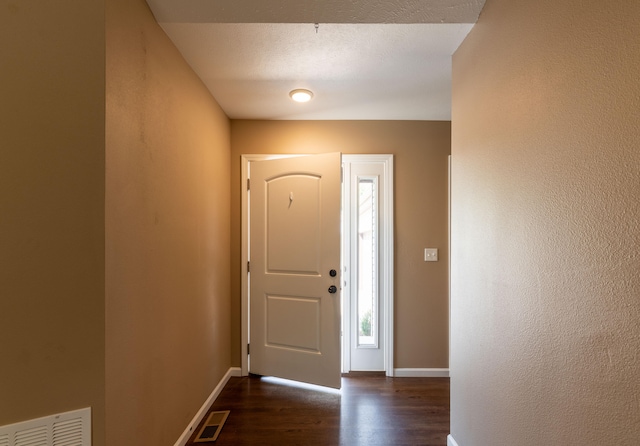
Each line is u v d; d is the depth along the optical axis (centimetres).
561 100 89
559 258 89
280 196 264
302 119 276
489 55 130
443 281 271
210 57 176
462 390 154
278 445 178
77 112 104
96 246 106
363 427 195
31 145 100
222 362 248
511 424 112
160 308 148
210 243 221
